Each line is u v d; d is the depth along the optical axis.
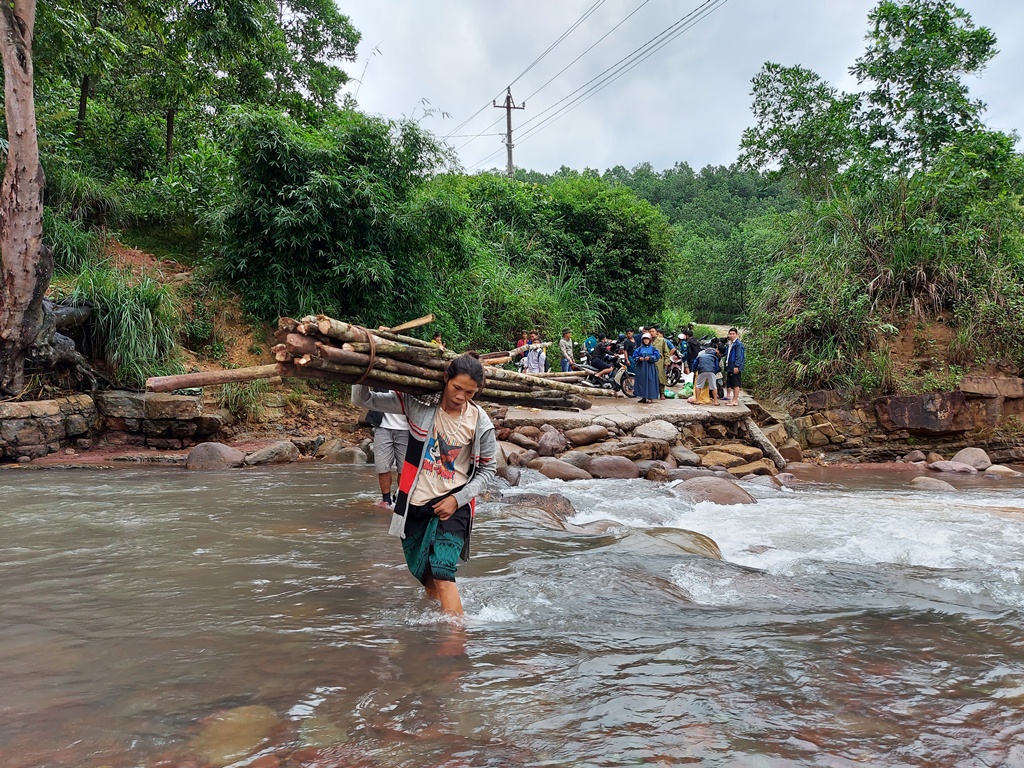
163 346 11.88
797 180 19.94
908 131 17.98
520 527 5.68
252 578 3.91
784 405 15.03
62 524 5.43
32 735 2.03
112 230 14.48
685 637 3.02
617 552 4.67
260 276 13.62
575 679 2.50
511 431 11.11
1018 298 14.50
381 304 14.15
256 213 13.27
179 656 2.70
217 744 1.98
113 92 17.41
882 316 15.13
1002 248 15.27
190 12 14.66
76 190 13.88
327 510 6.20
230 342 13.05
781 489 9.18
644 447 10.48
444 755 1.93
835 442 14.02
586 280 23.12
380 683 2.44
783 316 15.97
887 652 2.84
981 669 2.65
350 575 4.00
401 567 4.20
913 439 13.78
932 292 14.79
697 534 5.17
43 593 3.58
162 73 16.27
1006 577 4.19
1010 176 16.62
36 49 13.14
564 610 3.40
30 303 9.72
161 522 5.54
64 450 10.14
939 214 15.70
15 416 9.43
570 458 9.96
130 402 10.71
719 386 15.02
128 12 14.99
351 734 2.05
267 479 8.36
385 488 6.44
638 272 24.12
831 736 2.07
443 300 15.77
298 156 13.27
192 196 15.30
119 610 3.30
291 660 2.66
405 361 3.99
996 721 2.17
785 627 3.19
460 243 15.37
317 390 13.11
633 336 16.16
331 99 22.34
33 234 9.62
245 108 13.35
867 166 17.25
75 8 13.53
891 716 2.21
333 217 13.53
